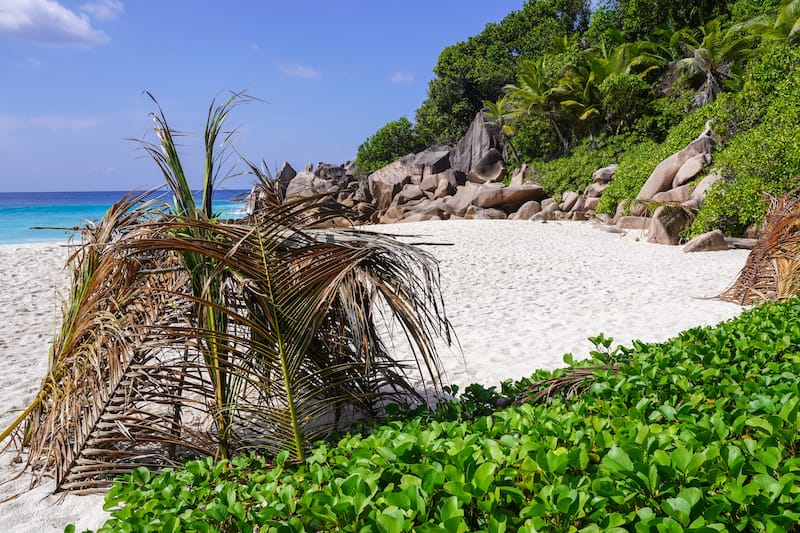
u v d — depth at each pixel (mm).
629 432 2465
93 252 4129
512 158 35625
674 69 30859
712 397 3098
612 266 13008
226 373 3754
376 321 8523
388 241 3889
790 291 7562
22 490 3787
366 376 4152
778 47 18938
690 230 16219
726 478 1983
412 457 2432
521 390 3980
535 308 9078
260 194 3992
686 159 19672
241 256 3525
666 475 1995
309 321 3594
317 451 2936
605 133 30688
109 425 3871
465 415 3703
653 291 10102
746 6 30984
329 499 2158
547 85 32562
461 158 38219
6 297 11070
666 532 1699
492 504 1980
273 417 3605
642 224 19156
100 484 3750
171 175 3785
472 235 19281
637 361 3672
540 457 2160
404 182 37781
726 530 1695
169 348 3980
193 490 2781
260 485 2656
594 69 31547
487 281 11609
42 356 7273
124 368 3734
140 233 3607
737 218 15539
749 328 4305
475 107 46500
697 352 3828
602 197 23016
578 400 3377
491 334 7559
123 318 3861
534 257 14508
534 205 27812
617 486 1996
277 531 2049
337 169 48906
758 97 18859
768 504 1812
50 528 3312
